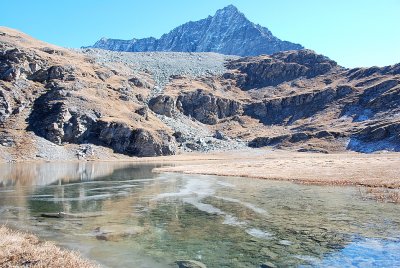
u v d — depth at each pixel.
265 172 78.00
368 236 26.77
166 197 46.91
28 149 128.38
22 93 155.12
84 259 21.36
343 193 47.62
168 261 21.59
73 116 150.50
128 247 24.39
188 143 192.00
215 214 35.59
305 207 38.44
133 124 166.88
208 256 22.56
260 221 32.25
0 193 50.19
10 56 165.75
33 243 23.05
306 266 20.69
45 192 51.44
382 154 150.25
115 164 119.44
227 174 77.38
